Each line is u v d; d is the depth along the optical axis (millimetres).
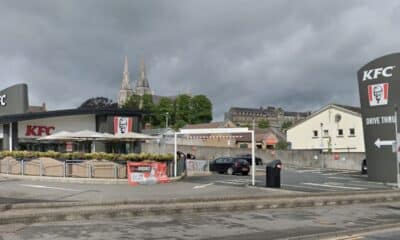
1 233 11703
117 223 13664
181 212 15945
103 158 27125
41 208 15078
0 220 12891
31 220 13336
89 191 21781
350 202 20438
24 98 40688
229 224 13984
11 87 41219
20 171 29031
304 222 14758
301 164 60938
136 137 32719
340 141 77312
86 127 40250
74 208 15031
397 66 32000
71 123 39656
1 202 16891
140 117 42094
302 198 19688
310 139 81438
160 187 24938
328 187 27828
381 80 32625
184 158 33438
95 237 11414
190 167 43750
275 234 12383
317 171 49219
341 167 56688
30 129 38094
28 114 37531
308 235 12234
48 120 38844
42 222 13453
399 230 14117
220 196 18797
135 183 26766
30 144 38312
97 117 40625
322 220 15312
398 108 31984
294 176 39250
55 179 26859
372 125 33250
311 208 18562
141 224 13594
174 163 29969
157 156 28344
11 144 37438
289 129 84688
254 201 18047
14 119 37062
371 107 33312
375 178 32844
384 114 32469
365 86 33781
